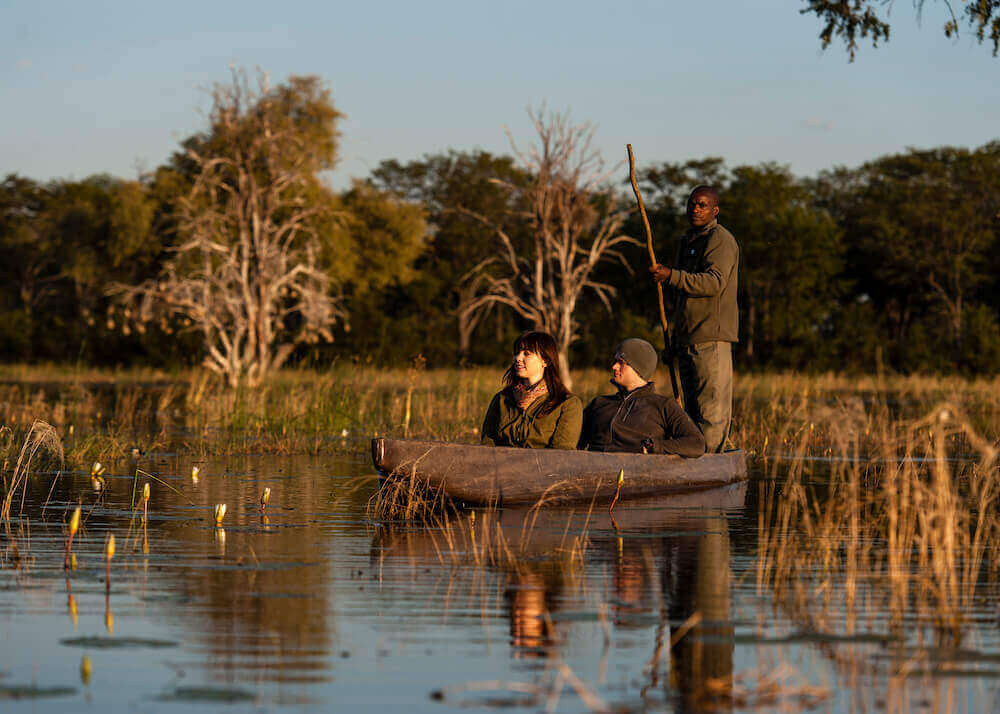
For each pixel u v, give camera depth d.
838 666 5.08
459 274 92.81
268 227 48.78
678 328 13.15
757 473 13.51
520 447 10.66
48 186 107.00
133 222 80.19
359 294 83.69
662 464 11.31
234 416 20.91
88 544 8.08
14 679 4.74
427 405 22.33
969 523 9.37
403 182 109.19
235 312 47.16
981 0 15.71
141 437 18.61
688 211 13.26
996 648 5.37
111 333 74.56
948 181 94.62
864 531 8.96
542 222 44.47
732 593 6.50
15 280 100.88
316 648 5.25
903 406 30.06
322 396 21.48
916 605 6.26
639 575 7.00
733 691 4.71
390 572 7.05
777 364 78.88
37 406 23.58
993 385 42.62
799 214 87.06
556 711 4.43
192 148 52.97
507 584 6.70
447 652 5.21
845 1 16.56
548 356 10.86
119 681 4.72
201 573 6.99
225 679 4.76
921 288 93.19
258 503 10.59
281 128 50.91
